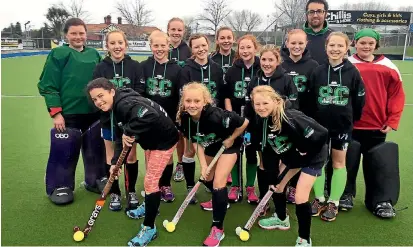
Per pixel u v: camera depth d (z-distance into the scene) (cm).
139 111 260
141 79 342
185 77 344
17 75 1301
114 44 324
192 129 290
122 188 380
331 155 323
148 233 277
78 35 349
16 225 298
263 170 323
